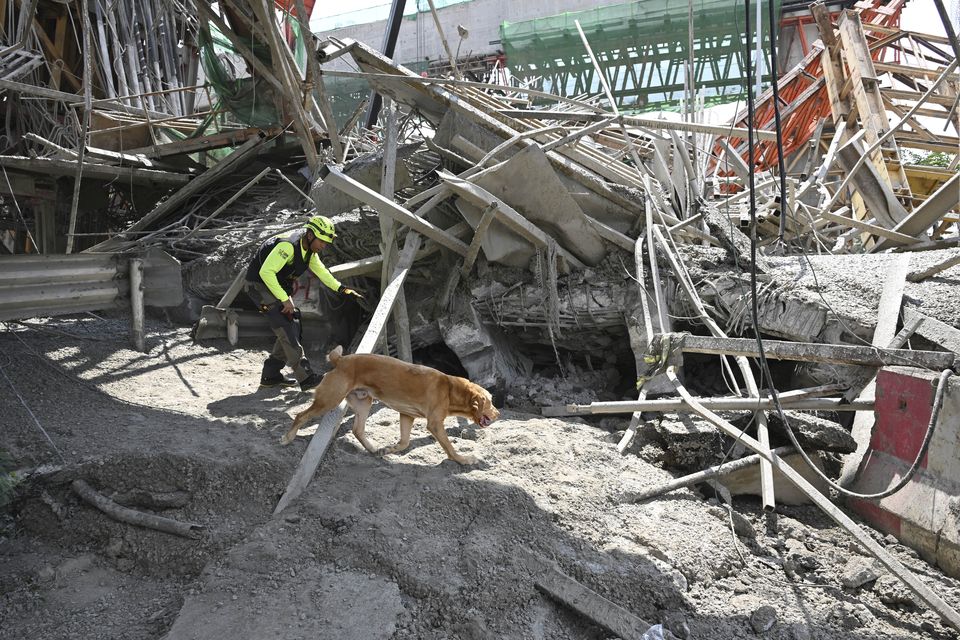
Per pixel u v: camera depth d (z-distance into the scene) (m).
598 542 3.60
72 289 5.91
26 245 11.25
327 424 4.14
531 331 6.90
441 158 7.09
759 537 4.06
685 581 3.40
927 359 4.03
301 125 8.09
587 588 3.16
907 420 4.15
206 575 3.07
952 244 7.55
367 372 4.13
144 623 2.96
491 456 4.42
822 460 4.69
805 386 5.59
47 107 10.08
